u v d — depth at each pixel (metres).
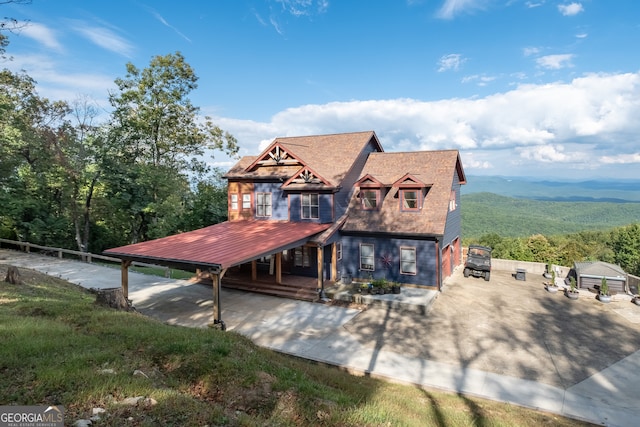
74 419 5.08
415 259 20.50
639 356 12.59
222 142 39.34
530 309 17.48
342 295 18.89
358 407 7.20
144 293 19.97
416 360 12.29
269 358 9.57
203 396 6.69
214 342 8.95
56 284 16.67
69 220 31.23
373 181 21.91
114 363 7.09
